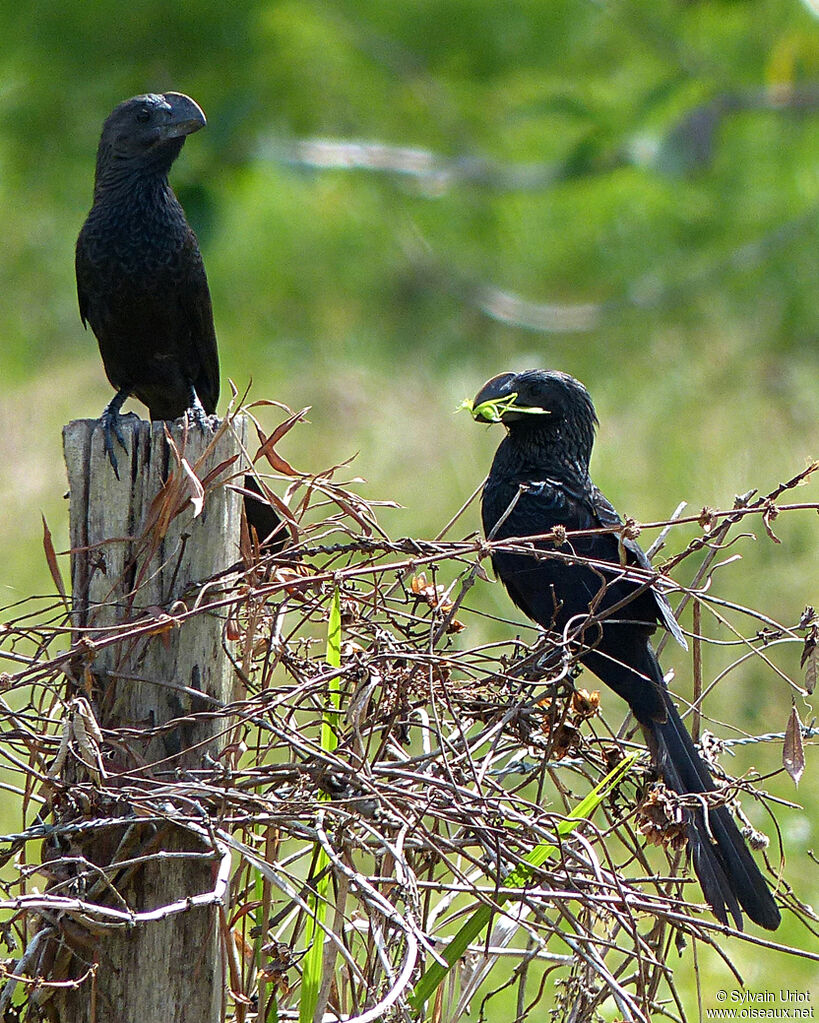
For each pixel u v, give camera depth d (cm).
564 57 2084
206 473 504
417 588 564
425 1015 534
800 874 818
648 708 583
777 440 1371
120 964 483
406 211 2111
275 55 1867
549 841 483
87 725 459
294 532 541
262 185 1884
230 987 511
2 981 478
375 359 1875
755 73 1958
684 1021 520
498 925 554
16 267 2045
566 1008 545
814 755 912
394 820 475
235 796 462
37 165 1939
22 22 1797
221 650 505
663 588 563
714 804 541
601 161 1856
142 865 482
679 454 1347
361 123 2081
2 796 815
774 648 991
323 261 2045
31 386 1662
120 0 1767
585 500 687
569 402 692
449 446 1391
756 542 1123
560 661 527
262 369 1819
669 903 529
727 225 2064
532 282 2138
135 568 501
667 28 2003
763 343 1761
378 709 528
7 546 1170
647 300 1988
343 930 512
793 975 757
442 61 2058
